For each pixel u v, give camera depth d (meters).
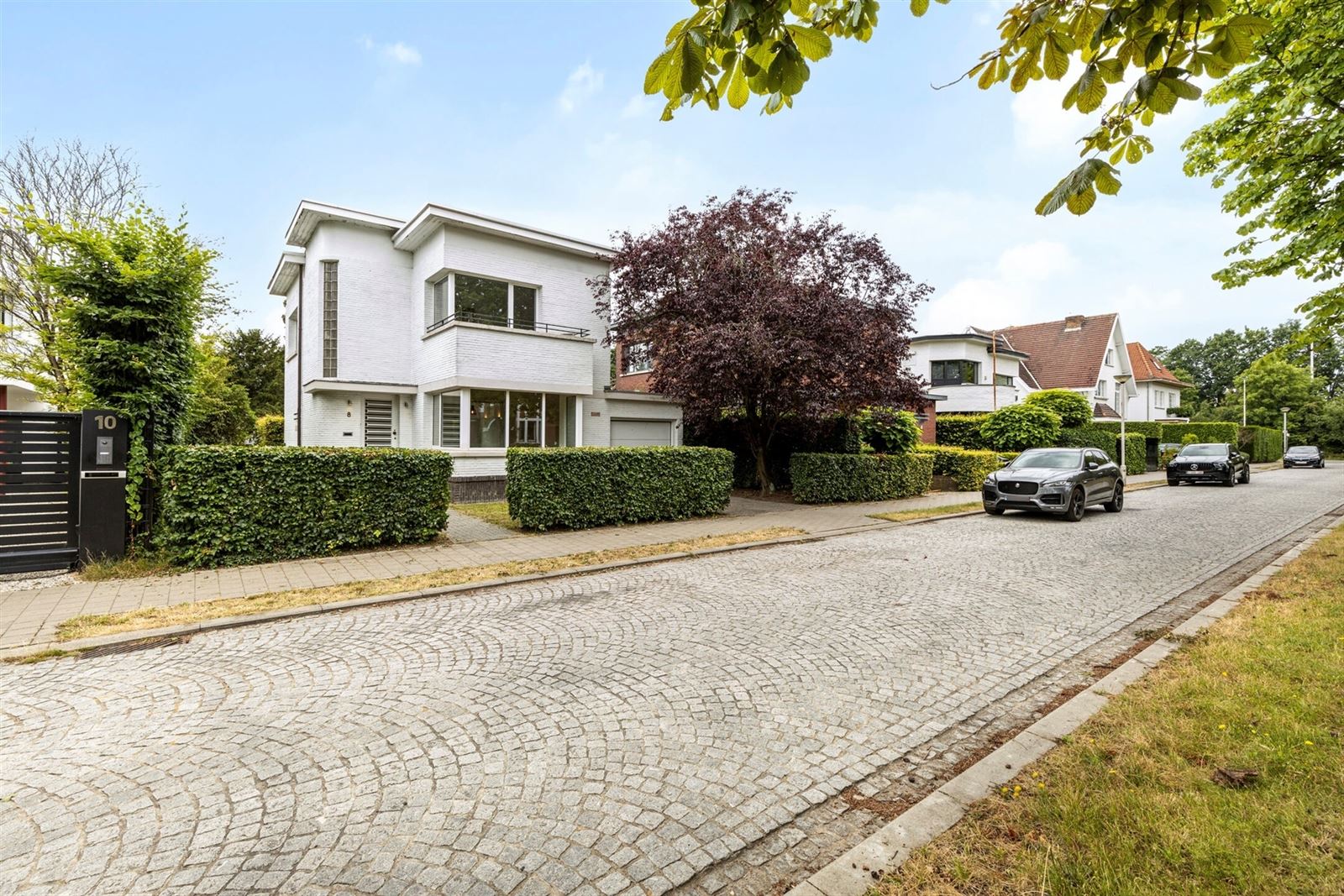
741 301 12.93
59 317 7.43
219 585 6.48
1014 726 3.42
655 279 14.20
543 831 2.43
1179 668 3.97
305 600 5.92
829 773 2.89
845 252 14.09
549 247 15.24
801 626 5.23
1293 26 6.47
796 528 10.72
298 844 2.36
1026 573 7.39
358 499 8.27
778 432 16.84
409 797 2.68
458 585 6.55
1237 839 2.18
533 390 14.41
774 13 2.05
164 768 2.93
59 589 6.23
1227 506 14.47
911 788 2.79
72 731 3.32
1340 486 19.84
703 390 14.10
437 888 2.10
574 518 10.24
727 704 3.66
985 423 22.94
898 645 4.74
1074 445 23.53
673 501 11.49
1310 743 2.84
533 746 3.14
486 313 14.52
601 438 16.44
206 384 15.96
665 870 2.21
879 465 15.38
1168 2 2.04
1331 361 61.72
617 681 4.01
